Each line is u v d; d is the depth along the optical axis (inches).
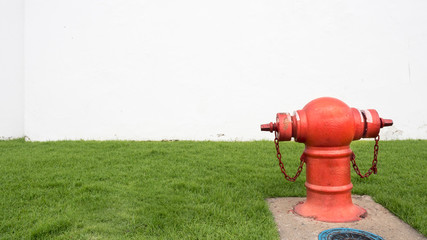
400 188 168.2
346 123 132.5
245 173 201.0
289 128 135.9
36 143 305.3
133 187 174.1
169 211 141.3
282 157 241.8
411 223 128.6
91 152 258.1
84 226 127.3
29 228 124.3
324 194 137.5
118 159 234.8
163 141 311.6
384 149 264.7
